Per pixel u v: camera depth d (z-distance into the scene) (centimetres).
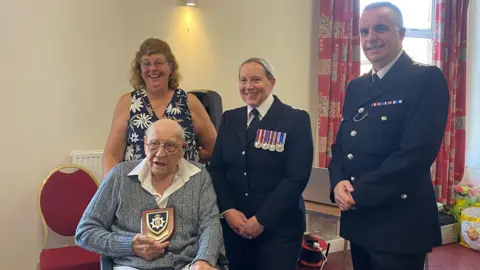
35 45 283
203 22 335
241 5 351
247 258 205
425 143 171
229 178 206
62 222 278
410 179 174
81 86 297
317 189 313
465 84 451
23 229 288
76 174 286
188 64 331
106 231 187
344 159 196
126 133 223
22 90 281
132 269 181
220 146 211
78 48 294
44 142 290
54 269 238
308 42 388
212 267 178
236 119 208
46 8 284
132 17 308
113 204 191
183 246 188
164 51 220
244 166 200
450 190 444
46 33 285
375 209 184
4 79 276
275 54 371
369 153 184
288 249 196
